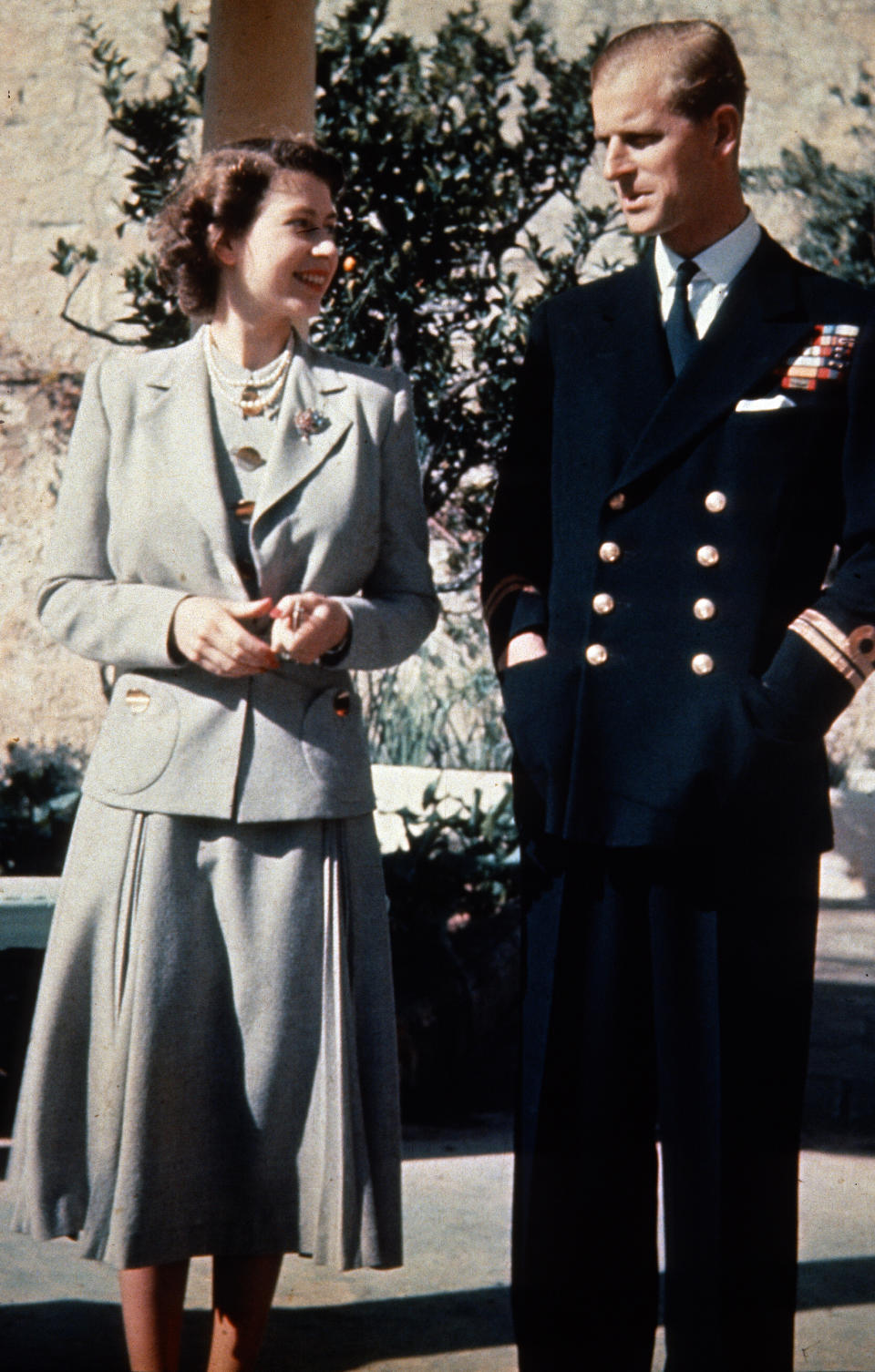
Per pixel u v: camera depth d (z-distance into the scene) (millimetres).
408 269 4961
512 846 6023
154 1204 2312
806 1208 3568
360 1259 2400
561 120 5332
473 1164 3826
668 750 2240
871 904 7520
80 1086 2416
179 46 5586
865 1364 2721
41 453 7836
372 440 2521
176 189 2480
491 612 2512
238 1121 2369
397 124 4984
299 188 2418
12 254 7820
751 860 2258
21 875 5105
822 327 2271
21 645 7801
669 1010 2291
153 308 5297
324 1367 2664
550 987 2357
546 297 5270
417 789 7047
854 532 2209
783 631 2258
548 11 7047
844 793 7848
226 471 2455
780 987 2293
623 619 2295
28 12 7684
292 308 2438
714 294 2342
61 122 7750
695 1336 2297
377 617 2449
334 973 2387
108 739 2451
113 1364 2633
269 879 2377
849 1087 4586
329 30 5176
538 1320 2375
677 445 2273
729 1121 2273
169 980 2338
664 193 2270
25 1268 3066
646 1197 2383
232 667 2324
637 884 2299
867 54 7844
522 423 2525
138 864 2371
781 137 7902
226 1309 2420
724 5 7832
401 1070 4227
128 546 2439
